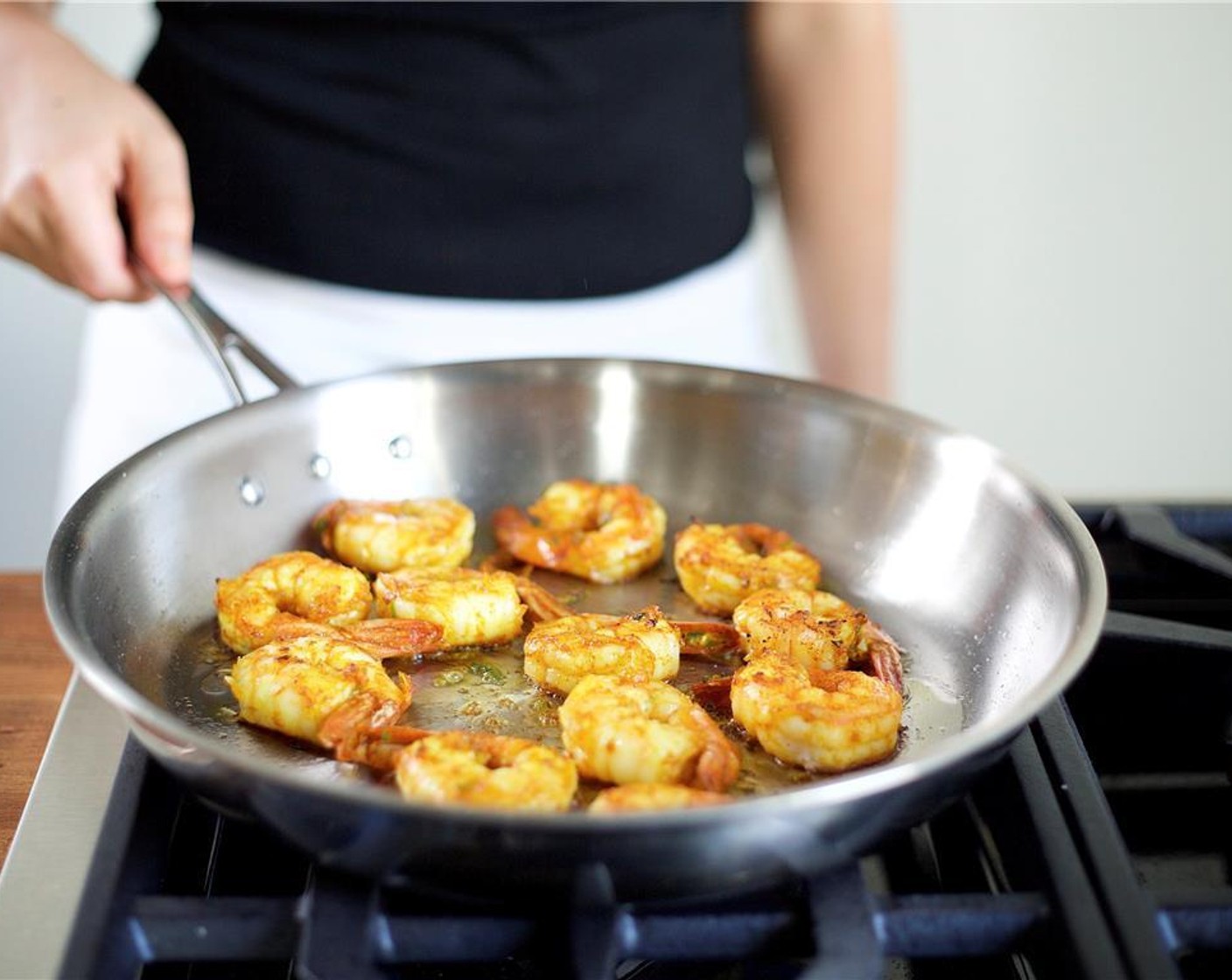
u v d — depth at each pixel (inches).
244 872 21.0
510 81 31.6
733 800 21.1
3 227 28.0
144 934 18.8
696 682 24.2
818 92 36.6
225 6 31.2
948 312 48.9
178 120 32.4
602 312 33.6
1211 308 48.1
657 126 32.8
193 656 24.4
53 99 27.7
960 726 23.4
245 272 32.8
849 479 26.8
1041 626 23.2
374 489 27.3
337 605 25.0
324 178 32.0
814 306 39.2
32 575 27.1
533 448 28.1
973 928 19.0
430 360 33.3
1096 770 22.9
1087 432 50.3
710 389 27.7
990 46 45.5
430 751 20.4
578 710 21.8
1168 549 25.6
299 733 22.5
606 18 31.6
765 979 19.5
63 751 22.0
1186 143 46.3
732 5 33.9
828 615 25.0
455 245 32.6
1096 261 47.9
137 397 33.7
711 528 26.6
